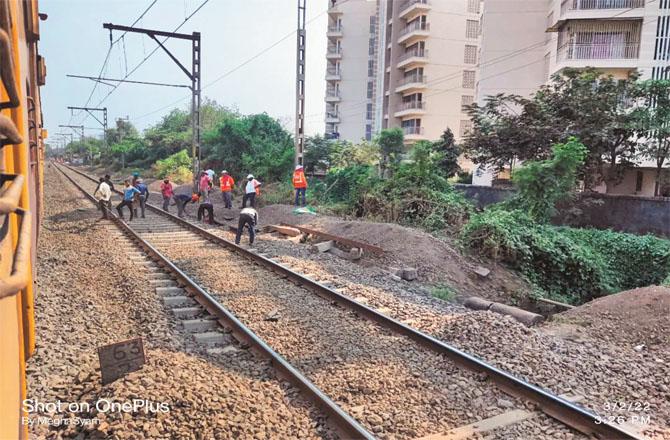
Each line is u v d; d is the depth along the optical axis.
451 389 4.73
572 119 18.38
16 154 2.93
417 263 11.16
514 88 33.09
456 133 49.91
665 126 17.73
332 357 5.43
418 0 47.66
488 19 33.09
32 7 4.95
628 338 6.54
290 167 27.28
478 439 3.91
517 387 4.65
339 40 65.25
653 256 13.90
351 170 22.03
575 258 12.68
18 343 2.34
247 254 10.75
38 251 10.43
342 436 3.84
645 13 24.81
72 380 4.65
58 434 3.73
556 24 27.02
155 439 3.61
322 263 10.64
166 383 4.30
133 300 7.16
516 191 18.17
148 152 58.69
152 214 18.28
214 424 3.80
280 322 6.55
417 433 3.96
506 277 11.97
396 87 52.53
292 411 4.17
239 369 4.99
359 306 7.06
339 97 65.50
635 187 23.67
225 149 32.22
